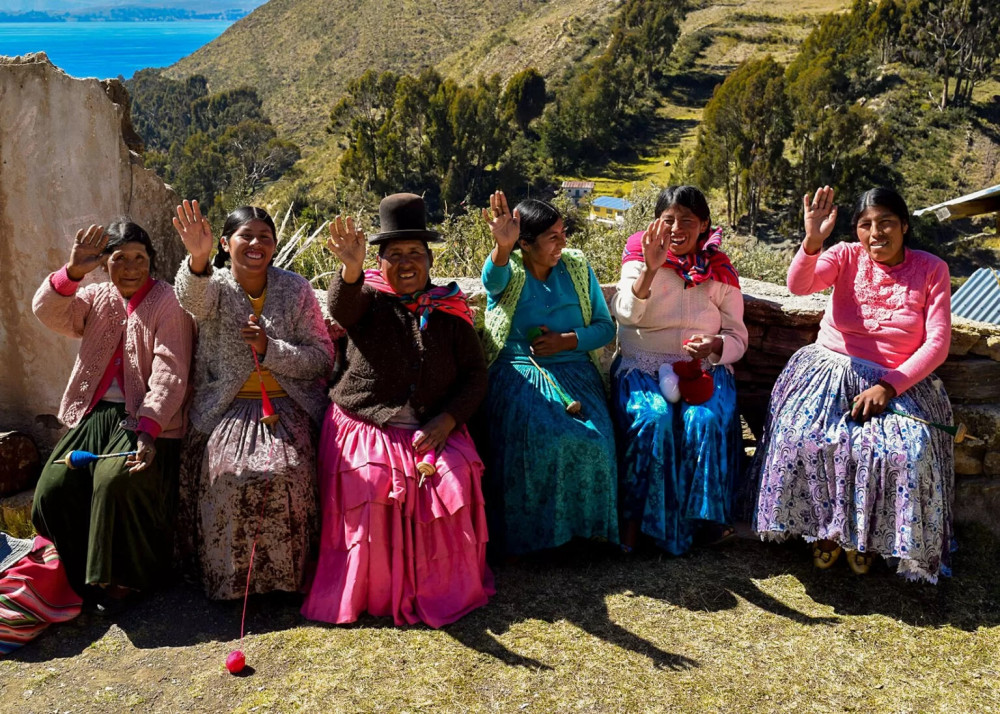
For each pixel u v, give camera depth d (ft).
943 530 13.05
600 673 10.77
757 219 275.39
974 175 289.53
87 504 12.04
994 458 14.10
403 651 11.12
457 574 12.10
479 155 337.31
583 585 12.81
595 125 366.63
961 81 344.08
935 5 350.02
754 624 11.88
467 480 12.22
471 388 12.65
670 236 13.30
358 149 343.67
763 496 13.03
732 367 15.24
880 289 13.21
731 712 10.17
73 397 12.38
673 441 13.41
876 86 345.72
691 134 384.68
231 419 12.19
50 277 12.09
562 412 13.21
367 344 12.34
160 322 12.26
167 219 16.74
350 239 11.62
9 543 12.24
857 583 12.92
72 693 10.37
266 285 12.68
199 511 12.03
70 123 15.51
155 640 11.43
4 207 15.49
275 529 11.84
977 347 14.12
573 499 13.12
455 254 27.43
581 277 14.29
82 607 12.12
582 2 609.83
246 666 10.82
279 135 569.64
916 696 10.55
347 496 11.87
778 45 483.10
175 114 604.08
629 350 14.60
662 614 12.05
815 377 13.21
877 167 284.82
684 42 485.56
